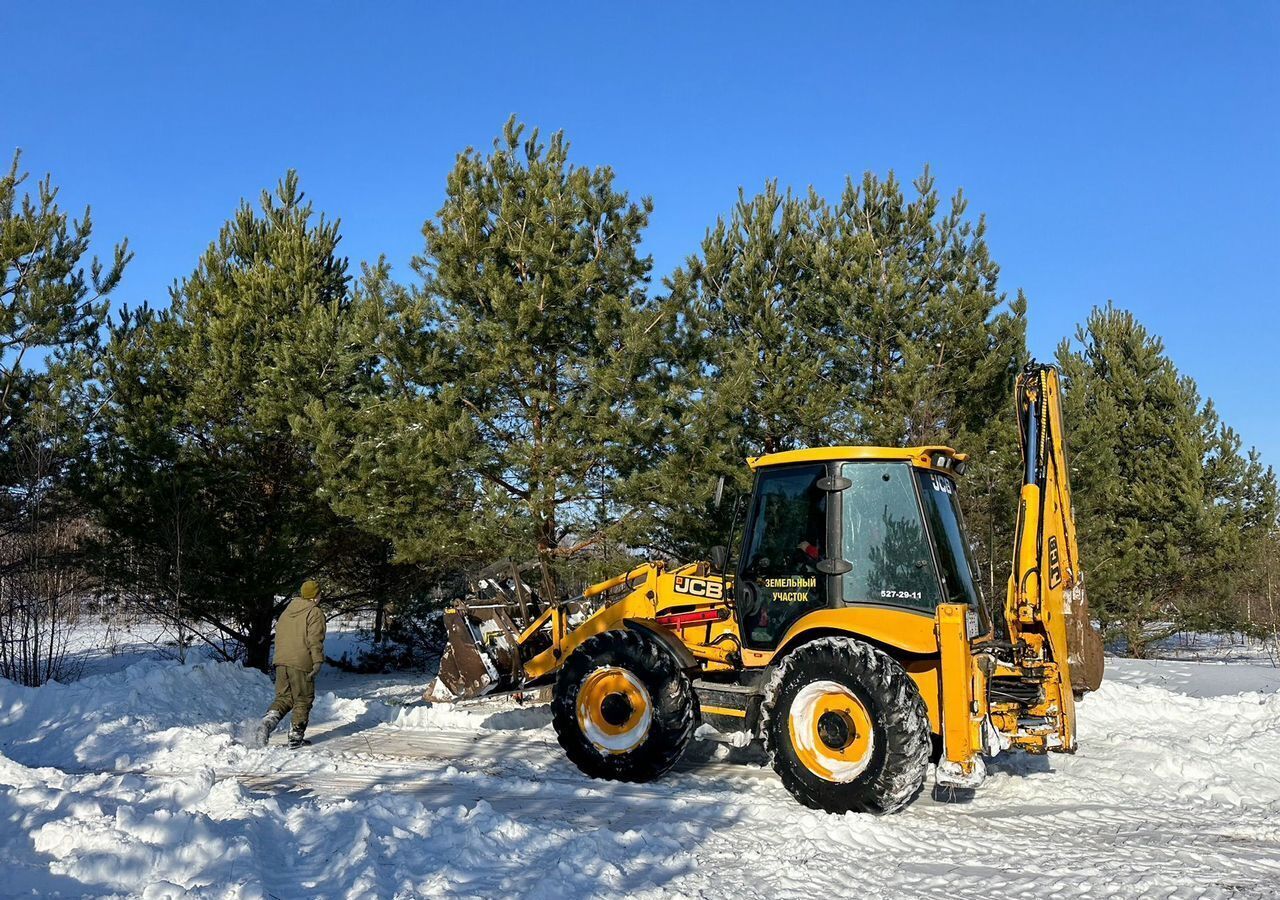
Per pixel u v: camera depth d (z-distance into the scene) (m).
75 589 13.55
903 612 6.47
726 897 4.47
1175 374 21.50
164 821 4.71
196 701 9.63
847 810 6.00
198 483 12.70
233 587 12.86
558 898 4.30
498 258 11.63
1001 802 6.38
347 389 13.18
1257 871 4.89
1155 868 4.92
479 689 9.02
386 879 4.50
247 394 13.21
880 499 6.75
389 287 11.41
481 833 5.13
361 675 15.43
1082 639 7.02
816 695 6.23
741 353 12.16
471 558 12.02
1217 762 7.24
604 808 6.15
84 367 12.61
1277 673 14.12
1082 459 16.12
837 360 14.18
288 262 14.02
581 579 11.37
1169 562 20.44
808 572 6.86
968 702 5.96
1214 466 21.38
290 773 7.18
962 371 13.52
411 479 10.71
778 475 7.19
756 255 14.53
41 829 4.71
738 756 7.87
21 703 8.91
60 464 12.70
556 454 10.88
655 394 11.11
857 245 14.05
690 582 7.63
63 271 12.63
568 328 11.53
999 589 13.96
